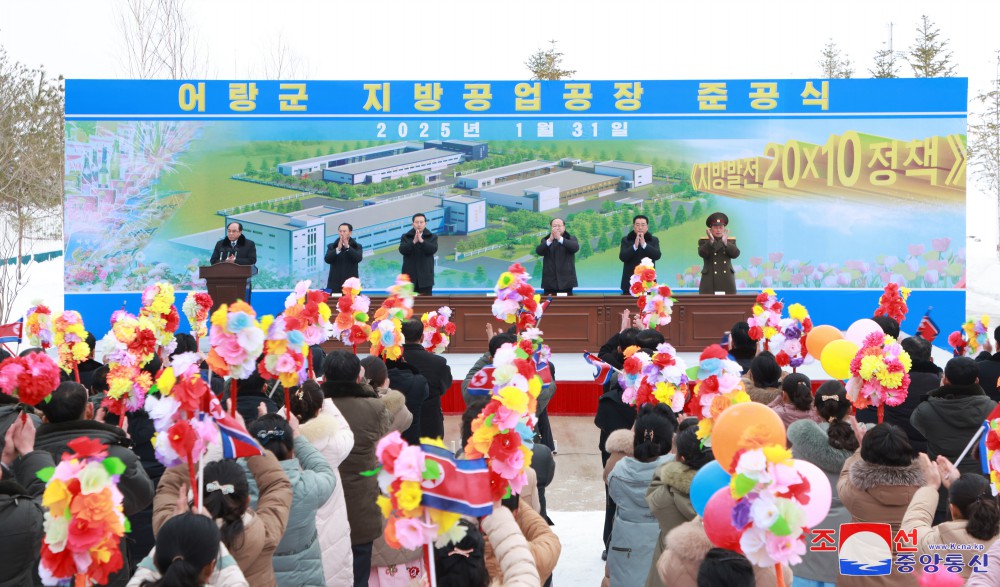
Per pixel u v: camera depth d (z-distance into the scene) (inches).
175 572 115.3
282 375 180.1
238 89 738.8
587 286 759.7
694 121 746.8
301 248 748.6
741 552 130.1
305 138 743.1
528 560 127.0
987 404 225.5
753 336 308.7
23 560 153.9
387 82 743.7
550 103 746.8
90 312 737.6
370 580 216.4
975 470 225.8
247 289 564.1
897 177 739.4
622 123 748.6
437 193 752.3
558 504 374.3
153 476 216.2
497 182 751.7
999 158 1263.5
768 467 119.7
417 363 305.3
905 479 171.6
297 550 164.1
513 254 757.3
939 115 733.9
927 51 1396.4
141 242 739.4
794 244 750.5
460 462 122.6
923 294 743.7
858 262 746.8
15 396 194.9
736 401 167.2
